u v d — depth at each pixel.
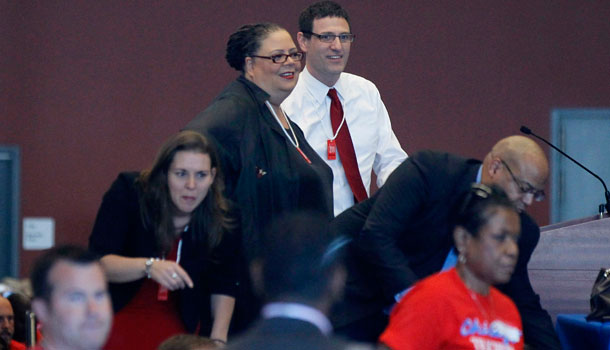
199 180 7.27
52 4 17.62
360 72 17.73
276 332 3.69
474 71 17.81
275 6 17.75
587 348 8.59
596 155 17.92
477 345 6.16
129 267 7.11
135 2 17.69
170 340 6.10
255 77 8.79
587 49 17.92
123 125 17.73
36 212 17.62
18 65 17.59
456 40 17.80
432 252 7.32
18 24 17.59
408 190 7.18
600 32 17.91
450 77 17.80
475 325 6.18
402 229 7.23
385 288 7.11
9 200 17.56
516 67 17.86
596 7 17.89
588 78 17.92
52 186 17.66
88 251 5.26
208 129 8.12
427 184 7.20
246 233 7.93
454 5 17.78
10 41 17.56
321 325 3.80
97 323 5.14
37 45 17.61
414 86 17.75
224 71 17.80
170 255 7.44
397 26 17.73
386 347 6.05
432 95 17.78
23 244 17.56
